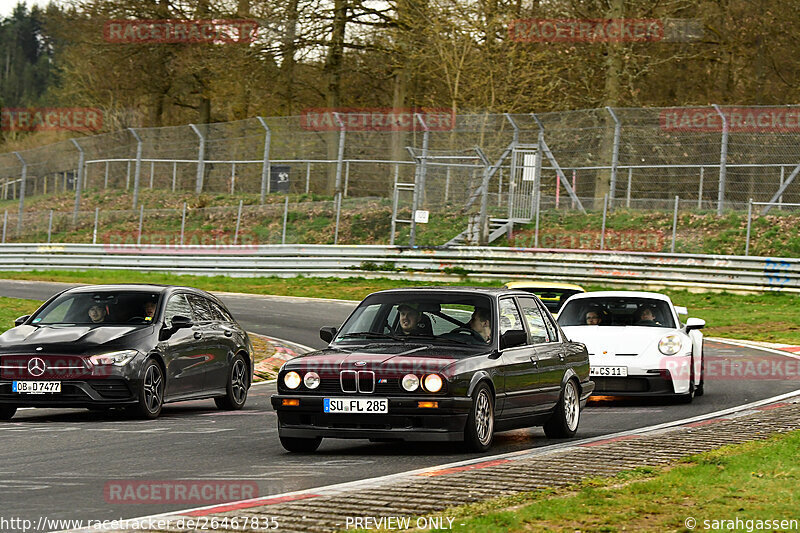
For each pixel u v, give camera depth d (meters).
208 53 110.44
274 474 20.36
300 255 88.50
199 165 105.44
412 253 85.38
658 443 23.50
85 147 113.00
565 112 90.00
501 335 24.78
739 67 109.56
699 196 85.00
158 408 30.77
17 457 22.69
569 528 14.35
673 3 98.88
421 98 123.06
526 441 26.06
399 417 22.50
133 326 31.20
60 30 121.69
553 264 80.75
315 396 22.94
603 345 34.31
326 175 103.25
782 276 75.69
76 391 29.12
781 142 84.00
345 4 108.19
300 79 119.62
